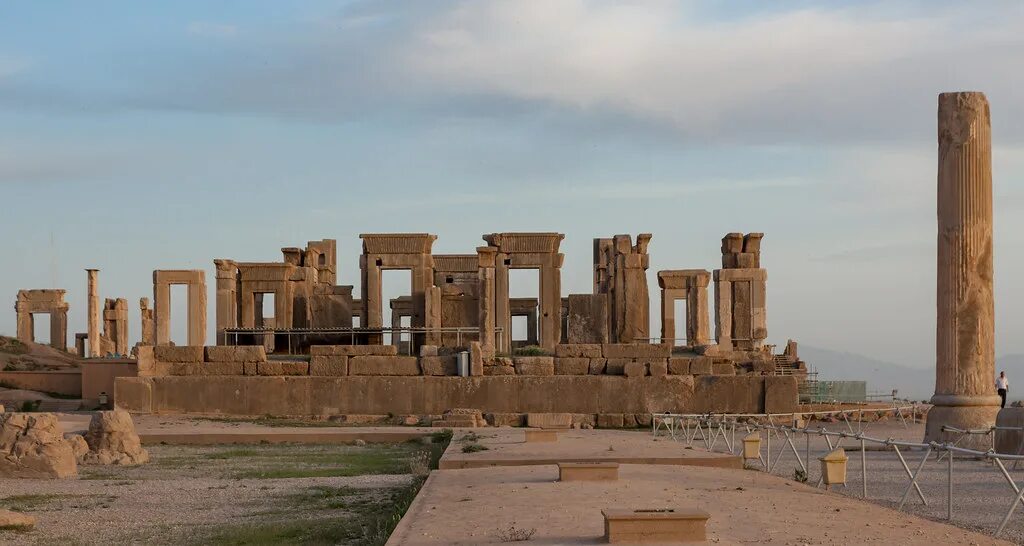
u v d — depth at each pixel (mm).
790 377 43500
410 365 44219
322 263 69125
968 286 30078
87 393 46438
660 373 43750
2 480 26797
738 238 59281
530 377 43812
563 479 21891
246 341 54625
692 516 14406
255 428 39688
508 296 52406
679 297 62906
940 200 30594
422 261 53500
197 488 25219
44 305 75062
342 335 54906
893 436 37906
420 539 15188
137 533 19172
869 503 19891
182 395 44438
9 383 49438
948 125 30344
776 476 24797
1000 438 28578
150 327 76062
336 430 37906
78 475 27969
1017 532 16875
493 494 19859
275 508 22062
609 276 58375
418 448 34625
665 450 29453
